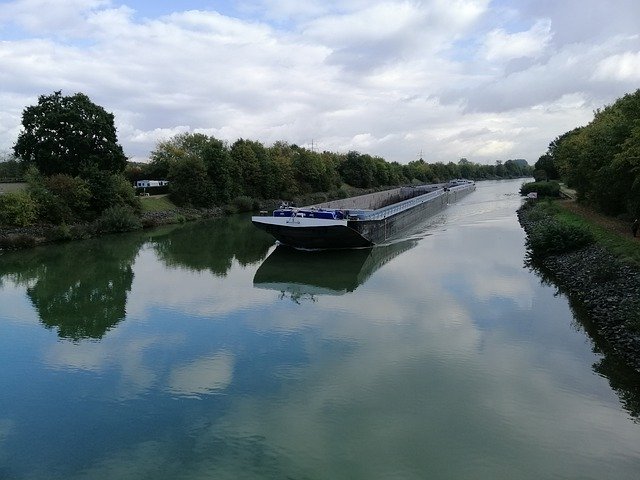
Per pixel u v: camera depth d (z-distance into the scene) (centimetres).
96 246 4006
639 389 1327
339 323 1877
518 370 1447
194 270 3000
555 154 8075
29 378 1464
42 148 5234
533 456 1034
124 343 1733
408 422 1165
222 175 7288
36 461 1050
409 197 7869
